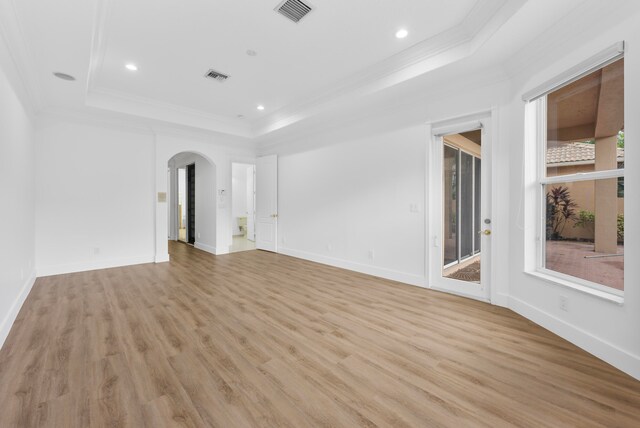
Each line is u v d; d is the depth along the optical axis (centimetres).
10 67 267
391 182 412
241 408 157
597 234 225
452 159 387
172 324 265
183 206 1079
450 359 206
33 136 410
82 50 274
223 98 462
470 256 414
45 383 177
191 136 582
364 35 294
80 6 215
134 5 247
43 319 275
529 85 268
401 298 338
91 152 474
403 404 161
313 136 538
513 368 194
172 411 155
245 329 256
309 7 253
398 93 372
